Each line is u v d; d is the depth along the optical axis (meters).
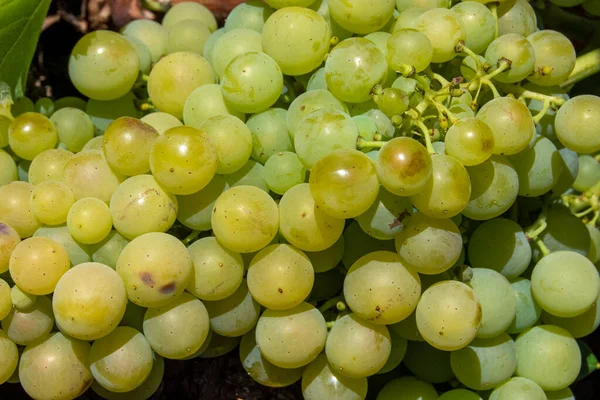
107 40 0.31
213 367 0.32
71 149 0.31
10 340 0.28
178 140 0.27
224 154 0.29
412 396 0.30
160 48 0.34
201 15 0.35
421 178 0.26
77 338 0.28
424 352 0.31
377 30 0.31
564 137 0.29
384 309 0.28
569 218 0.32
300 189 0.28
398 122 0.28
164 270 0.27
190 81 0.31
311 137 0.28
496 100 0.28
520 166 0.30
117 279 0.27
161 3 0.38
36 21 0.32
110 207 0.28
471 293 0.28
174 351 0.28
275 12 0.30
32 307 0.28
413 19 0.30
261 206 0.28
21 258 0.27
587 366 0.34
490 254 0.30
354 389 0.29
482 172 0.29
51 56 0.38
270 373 0.30
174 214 0.28
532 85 0.31
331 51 0.29
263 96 0.29
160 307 0.28
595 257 0.34
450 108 0.29
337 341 0.28
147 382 0.30
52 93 0.38
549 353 0.30
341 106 0.29
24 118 0.30
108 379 0.28
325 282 0.30
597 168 0.36
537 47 0.30
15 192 0.29
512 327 0.30
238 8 0.33
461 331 0.28
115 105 0.32
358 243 0.29
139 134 0.28
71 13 0.38
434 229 0.28
